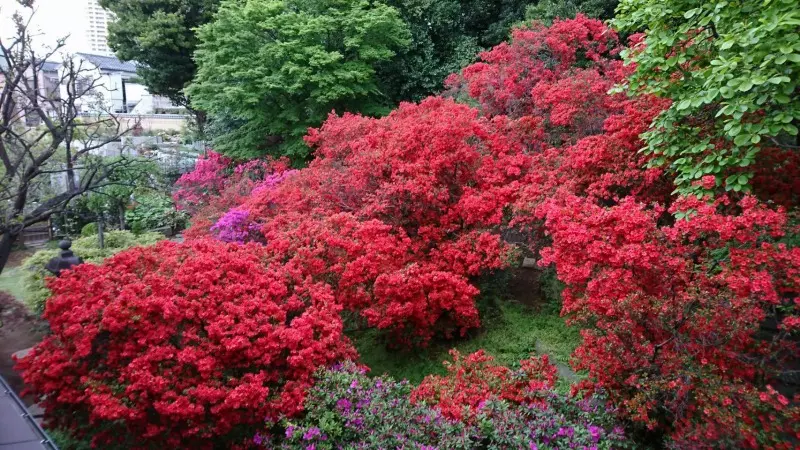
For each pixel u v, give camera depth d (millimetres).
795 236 3975
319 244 5566
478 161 6766
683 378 3523
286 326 4746
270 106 10938
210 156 11500
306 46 10555
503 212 6406
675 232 3711
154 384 3775
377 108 11484
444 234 6473
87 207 9516
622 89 5293
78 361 3980
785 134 5016
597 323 4145
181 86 18281
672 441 3594
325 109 10914
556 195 5465
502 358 5656
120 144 10914
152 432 3820
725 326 3375
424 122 6828
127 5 16875
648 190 5660
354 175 6832
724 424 3207
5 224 5145
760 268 3434
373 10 11125
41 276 7043
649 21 4812
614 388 4012
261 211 7648
